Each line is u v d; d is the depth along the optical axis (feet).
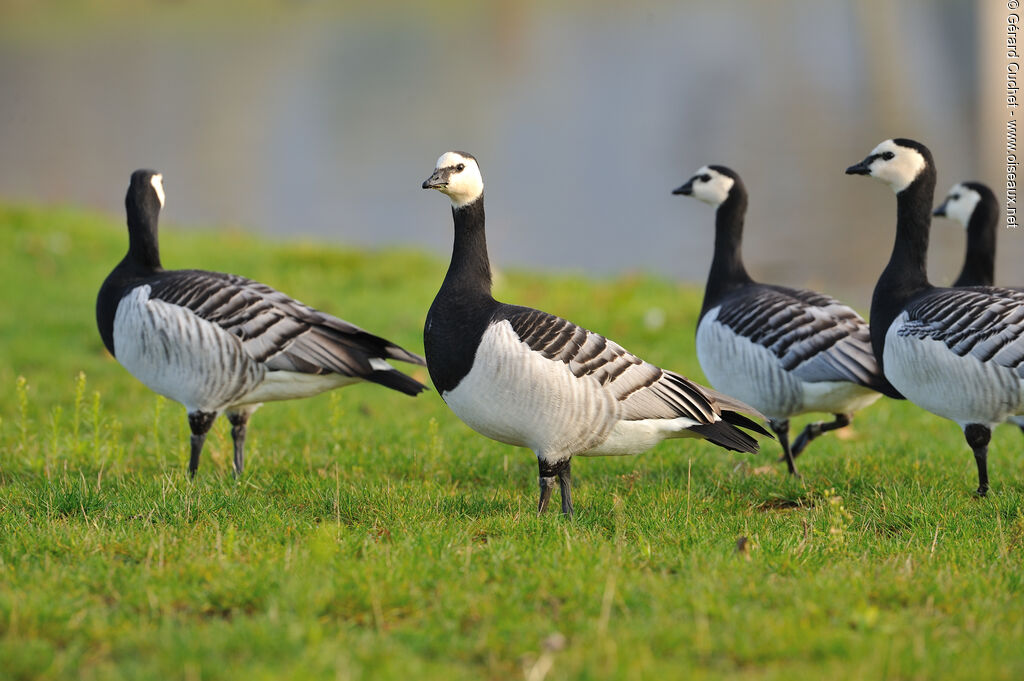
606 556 27.63
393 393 56.08
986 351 33.86
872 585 25.95
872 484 37.86
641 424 32.96
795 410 41.37
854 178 138.72
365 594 24.57
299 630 22.02
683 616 23.68
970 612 24.35
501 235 124.88
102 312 40.83
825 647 21.84
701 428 33.81
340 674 19.97
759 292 43.24
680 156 159.12
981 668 20.66
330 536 28.68
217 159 165.58
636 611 24.29
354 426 47.62
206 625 23.27
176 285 38.52
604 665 21.02
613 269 111.45
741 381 41.91
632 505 35.55
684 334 65.77
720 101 192.54
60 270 76.95
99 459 40.55
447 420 50.37
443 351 32.71
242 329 37.73
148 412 48.44
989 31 223.10
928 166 38.11
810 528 32.04
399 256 83.76
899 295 38.32
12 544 29.22
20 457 40.96
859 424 51.16
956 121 163.63
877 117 171.22
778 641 21.99
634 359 32.86
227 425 46.93
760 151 155.94
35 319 65.57
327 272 78.38
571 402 31.53
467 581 25.82
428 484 37.78
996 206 45.78
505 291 74.74
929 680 20.48
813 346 39.78
